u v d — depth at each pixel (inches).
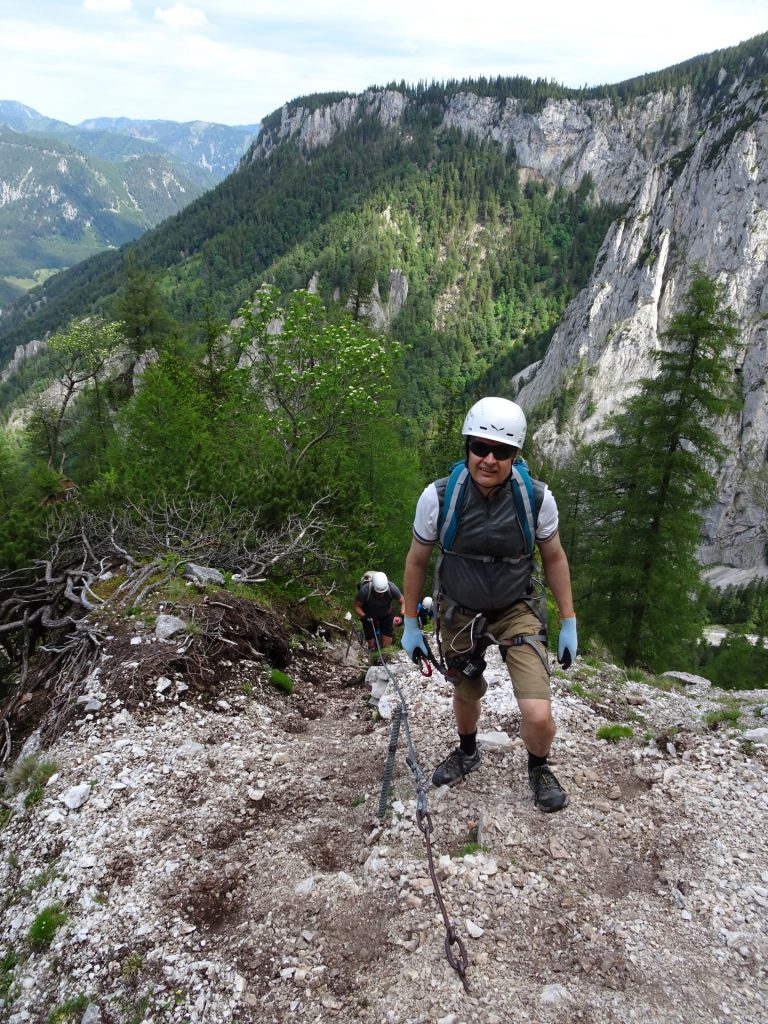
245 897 136.9
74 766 189.2
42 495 615.2
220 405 805.9
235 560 346.9
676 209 5162.4
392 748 159.8
